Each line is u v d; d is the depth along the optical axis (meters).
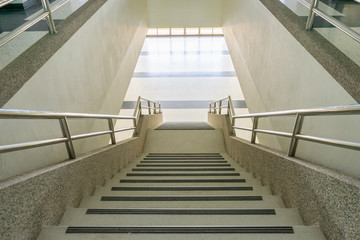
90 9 2.96
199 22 8.59
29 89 1.74
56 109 2.14
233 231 1.29
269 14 3.28
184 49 15.77
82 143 2.85
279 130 2.96
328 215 1.24
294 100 2.46
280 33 2.86
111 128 2.86
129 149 3.75
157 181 2.44
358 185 1.13
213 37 18.66
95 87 3.22
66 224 1.47
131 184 2.33
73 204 1.70
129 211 1.53
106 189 2.17
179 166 3.40
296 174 1.62
